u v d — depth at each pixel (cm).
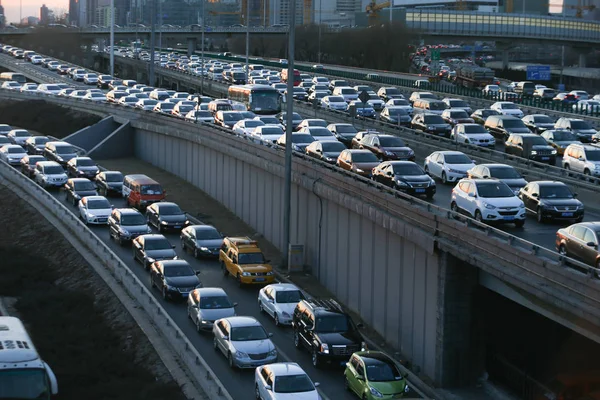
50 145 8175
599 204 4631
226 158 6612
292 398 3012
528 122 6994
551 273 2772
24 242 6219
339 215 4588
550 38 19762
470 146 6025
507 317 3462
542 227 3950
